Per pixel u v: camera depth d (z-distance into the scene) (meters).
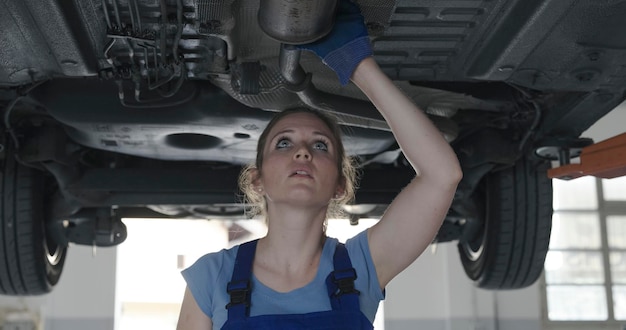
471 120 3.27
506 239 3.67
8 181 3.54
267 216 1.62
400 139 1.48
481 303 9.30
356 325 1.36
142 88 2.79
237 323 1.36
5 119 2.94
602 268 9.85
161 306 11.70
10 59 2.45
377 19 2.17
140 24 2.26
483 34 2.37
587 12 2.14
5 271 3.75
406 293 9.32
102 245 3.98
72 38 2.28
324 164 1.47
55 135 3.29
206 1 2.09
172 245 11.52
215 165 3.82
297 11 1.67
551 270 9.84
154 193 3.55
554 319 9.70
